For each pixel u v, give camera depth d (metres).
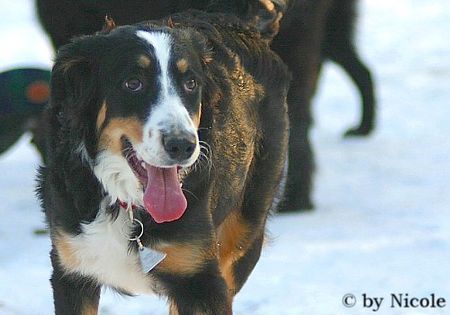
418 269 12.34
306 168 15.17
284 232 14.06
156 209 8.59
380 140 20.02
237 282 10.62
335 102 23.81
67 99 8.95
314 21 14.99
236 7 11.05
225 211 9.69
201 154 8.95
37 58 27.97
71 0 14.68
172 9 13.80
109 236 9.04
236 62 9.90
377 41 30.14
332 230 14.16
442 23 32.62
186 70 8.67
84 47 8.85
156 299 11.62
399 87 24.64
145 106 8.54
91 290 9.45
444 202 15.56
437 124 21.16
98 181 8.98
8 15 35.41
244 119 9.77
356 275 12.16
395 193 16.19
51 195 9.12
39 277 12.26
